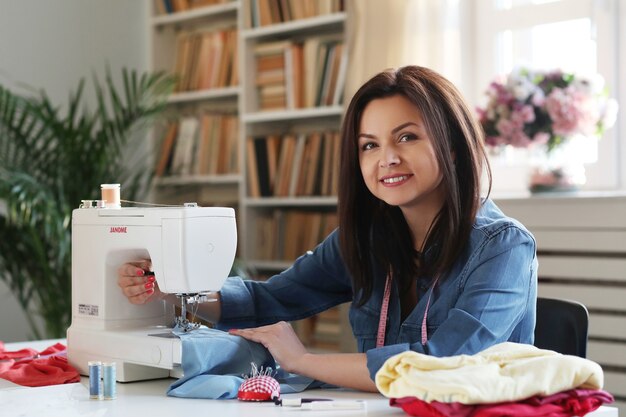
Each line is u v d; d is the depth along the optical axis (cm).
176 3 477
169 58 491
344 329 382
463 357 134
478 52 394
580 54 366
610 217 308
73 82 455
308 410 140
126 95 443
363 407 141
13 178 369
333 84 411
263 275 448
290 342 165
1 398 153
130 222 174
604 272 312
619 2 356
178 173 467
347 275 197
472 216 165
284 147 431
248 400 149
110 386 152
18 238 396
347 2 396
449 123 165
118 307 181
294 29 423
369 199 179
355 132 172
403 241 178
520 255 161
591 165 362
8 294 427
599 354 316
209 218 169
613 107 329
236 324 195
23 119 392
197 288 168
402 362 133
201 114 465
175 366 163
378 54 386
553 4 373
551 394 129
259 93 445
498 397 125
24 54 436
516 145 330
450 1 378
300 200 419
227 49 455
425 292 171
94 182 398
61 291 394
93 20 464
